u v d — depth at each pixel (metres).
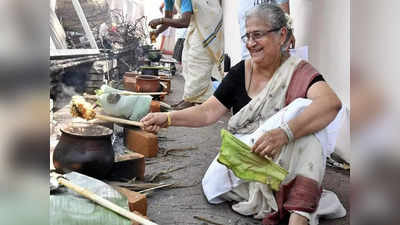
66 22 5.35
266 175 1.64
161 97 4.90
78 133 1.93
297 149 1.69
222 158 1.64
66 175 1.66
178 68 10.61
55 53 3.78
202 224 1.74
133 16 10.20
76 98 2.23
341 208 1.84
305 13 3.20
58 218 1.30
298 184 1.65
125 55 6.99
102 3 7.02
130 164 2.14
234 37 5.97
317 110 1.65
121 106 2.79
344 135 2.67
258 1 2.99
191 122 2.04
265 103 1.87
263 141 1.62
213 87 4.64
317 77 1.78
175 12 5.85
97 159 1.85
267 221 1.73
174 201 1.99
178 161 2.69
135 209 1.64
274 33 1.80
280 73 1.85
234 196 1.92
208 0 4.07
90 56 4.86
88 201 1.44
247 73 1.99
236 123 1.95
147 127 2.03
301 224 1.57
